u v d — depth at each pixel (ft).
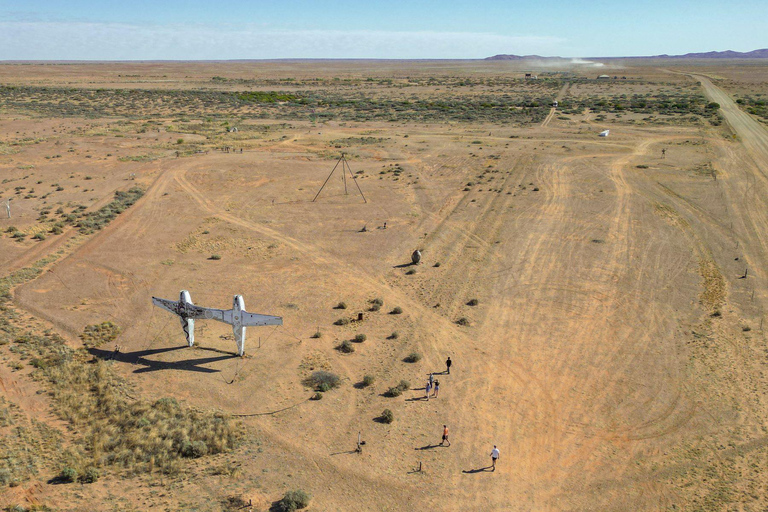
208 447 99.45
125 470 92.27
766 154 354.13
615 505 89.15
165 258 192.34
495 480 93.97
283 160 341.00
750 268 186.09
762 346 137.28
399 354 133.90
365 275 181.37
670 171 311.68
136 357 129.90
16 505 82.53
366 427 106.73
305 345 137.28
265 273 181.47
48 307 153.48
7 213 231.91
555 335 143.33
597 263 189.88
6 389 113.70
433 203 258.16
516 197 266.36
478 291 169.37
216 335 142.00
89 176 295.48
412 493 90.48
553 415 111.75
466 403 115.03
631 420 110.32
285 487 90.22
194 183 288.51
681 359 132.05
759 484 93.04
